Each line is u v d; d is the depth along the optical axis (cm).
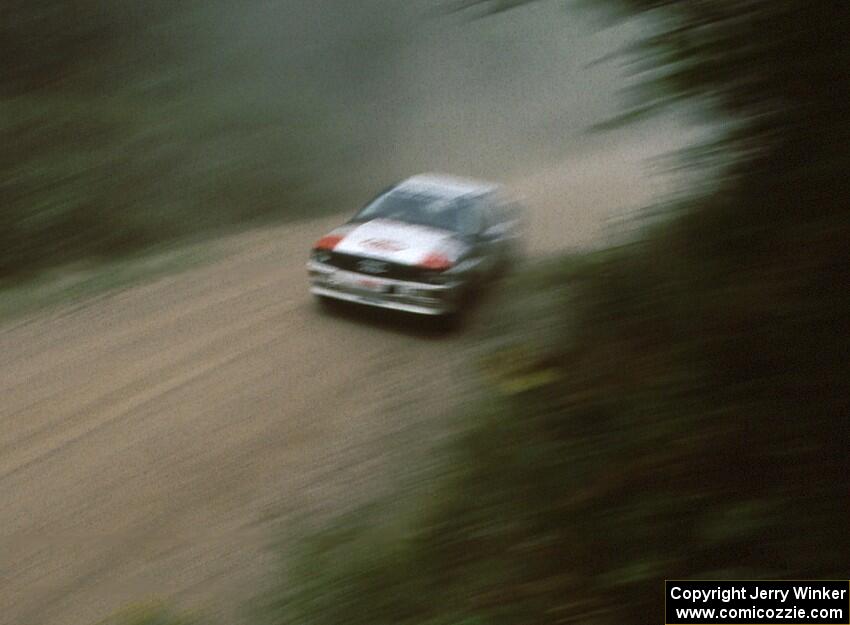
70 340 781
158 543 476
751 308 329
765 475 332
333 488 538
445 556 430
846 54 284
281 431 619
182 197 1377
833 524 308
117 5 1567
